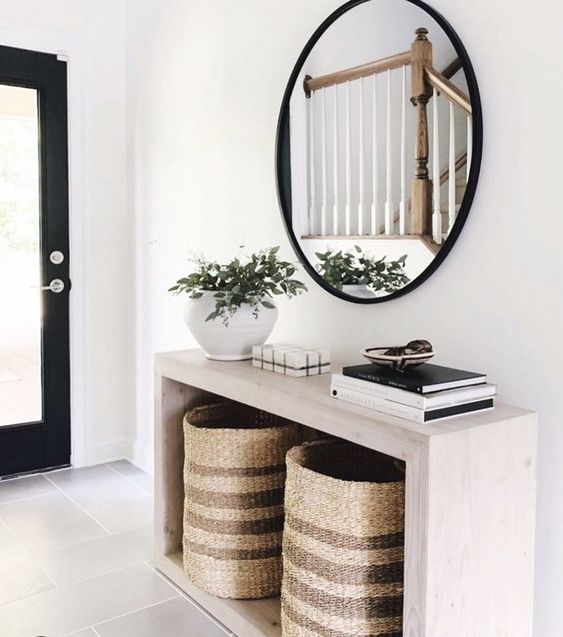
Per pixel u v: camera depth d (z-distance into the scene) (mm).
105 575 2172
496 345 1616
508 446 1371
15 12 2973
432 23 1723
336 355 2117
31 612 1943
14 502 2805
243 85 2469
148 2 3037
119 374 3361
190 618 1928
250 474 1894
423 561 1272
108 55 3223
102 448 3344
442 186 1712
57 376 3223
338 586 1500
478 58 1629
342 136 2010
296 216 2203
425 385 1333
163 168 2992
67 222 3189
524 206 1539
